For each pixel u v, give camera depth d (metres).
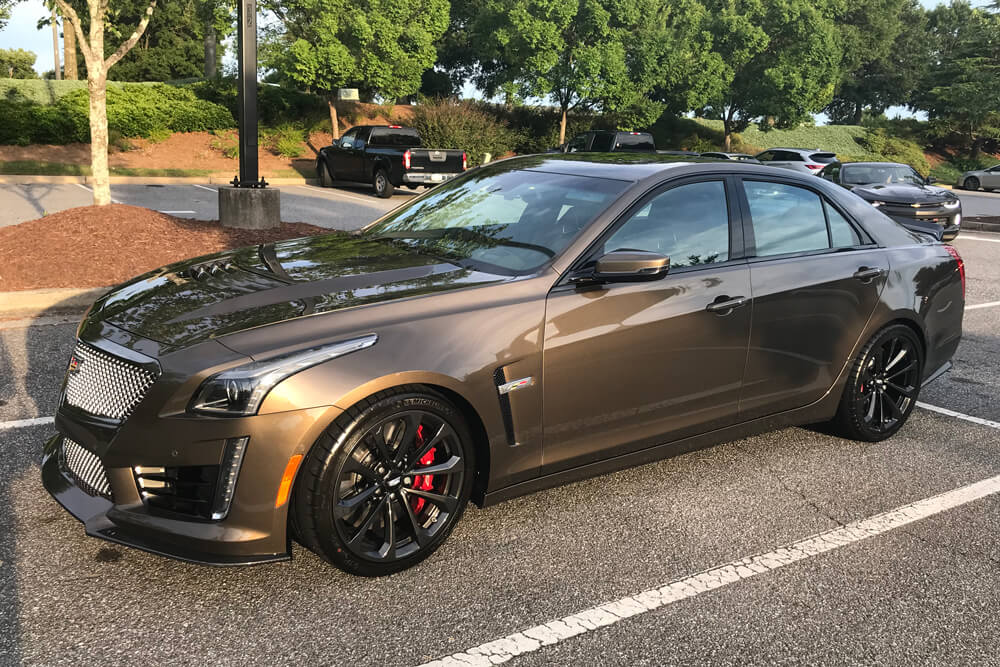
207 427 2.58
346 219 14.14
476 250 3.52
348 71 26.69
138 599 2.75
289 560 2.79
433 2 28.16
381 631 2.64
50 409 4.49
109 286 7.15
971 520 3.68
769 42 39.72
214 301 3.00
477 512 3.54
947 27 68.62
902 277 4.43
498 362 3.02
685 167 3.79
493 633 2.66
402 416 2.83
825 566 3.21
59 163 22.80
